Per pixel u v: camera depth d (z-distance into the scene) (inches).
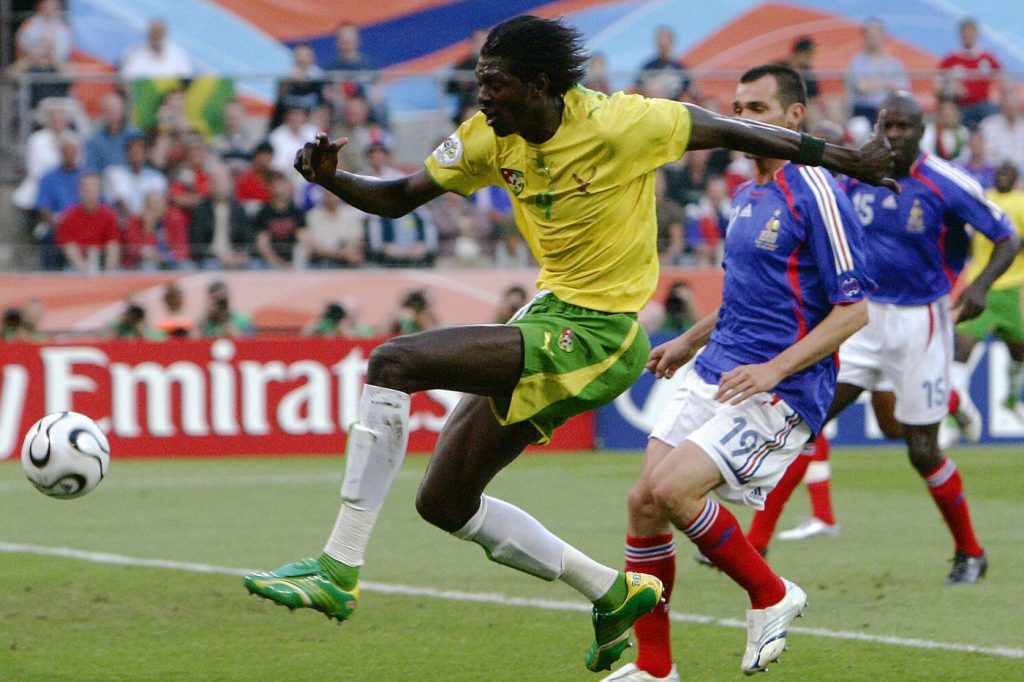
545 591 1020.5
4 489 1640.0
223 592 1016.9
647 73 2271.2
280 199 2204.7
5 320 2005.4
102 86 2265.0
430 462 690.8
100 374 1930.4
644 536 723.4
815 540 1268.5
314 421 1977.1
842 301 706.8
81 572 1100.5
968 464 1866.4
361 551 645.3
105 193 2207.2
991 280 1103.0
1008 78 2399.1
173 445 1947.6
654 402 2081.7
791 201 723.4
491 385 655.1
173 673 772.6
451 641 853.8
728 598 990.4
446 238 2256.4
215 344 1957.4
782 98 830.5
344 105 2269.9
